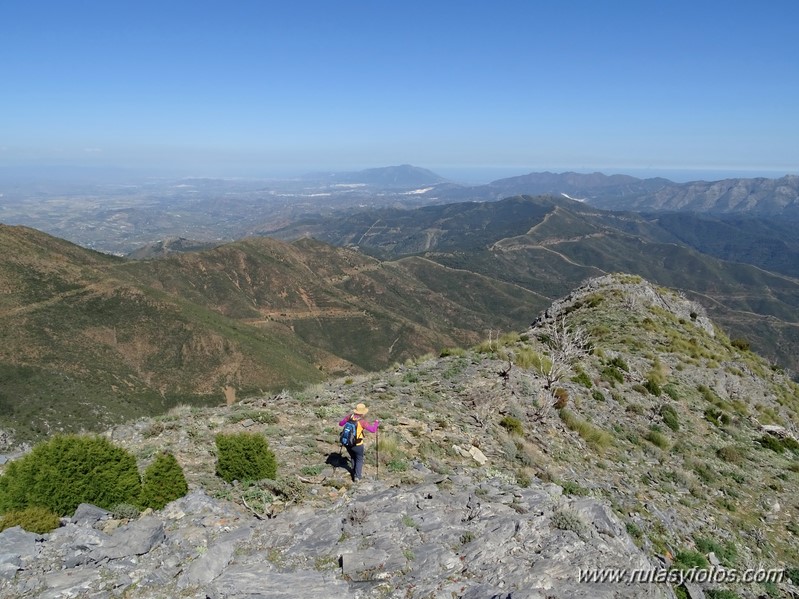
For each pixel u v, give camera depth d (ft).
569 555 29.99
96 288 529.86
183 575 26.78
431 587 26.55
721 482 66.69
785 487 70.13
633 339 117.91
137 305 526.98
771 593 44.29
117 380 416.46
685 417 86.89
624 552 33.24
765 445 85.87
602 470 59.36
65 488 32.45
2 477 33.40
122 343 477.77
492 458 52.08
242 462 39.34
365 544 30.27
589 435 66.90
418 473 43.47
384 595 26.08
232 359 506.89
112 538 29.07
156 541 29.71
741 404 101.81
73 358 412.36
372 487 39.01
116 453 35.12
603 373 90.89
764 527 58.03
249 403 65.82
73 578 26.03
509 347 97.45
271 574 26.63
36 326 434.30
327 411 57.93
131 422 58.03
